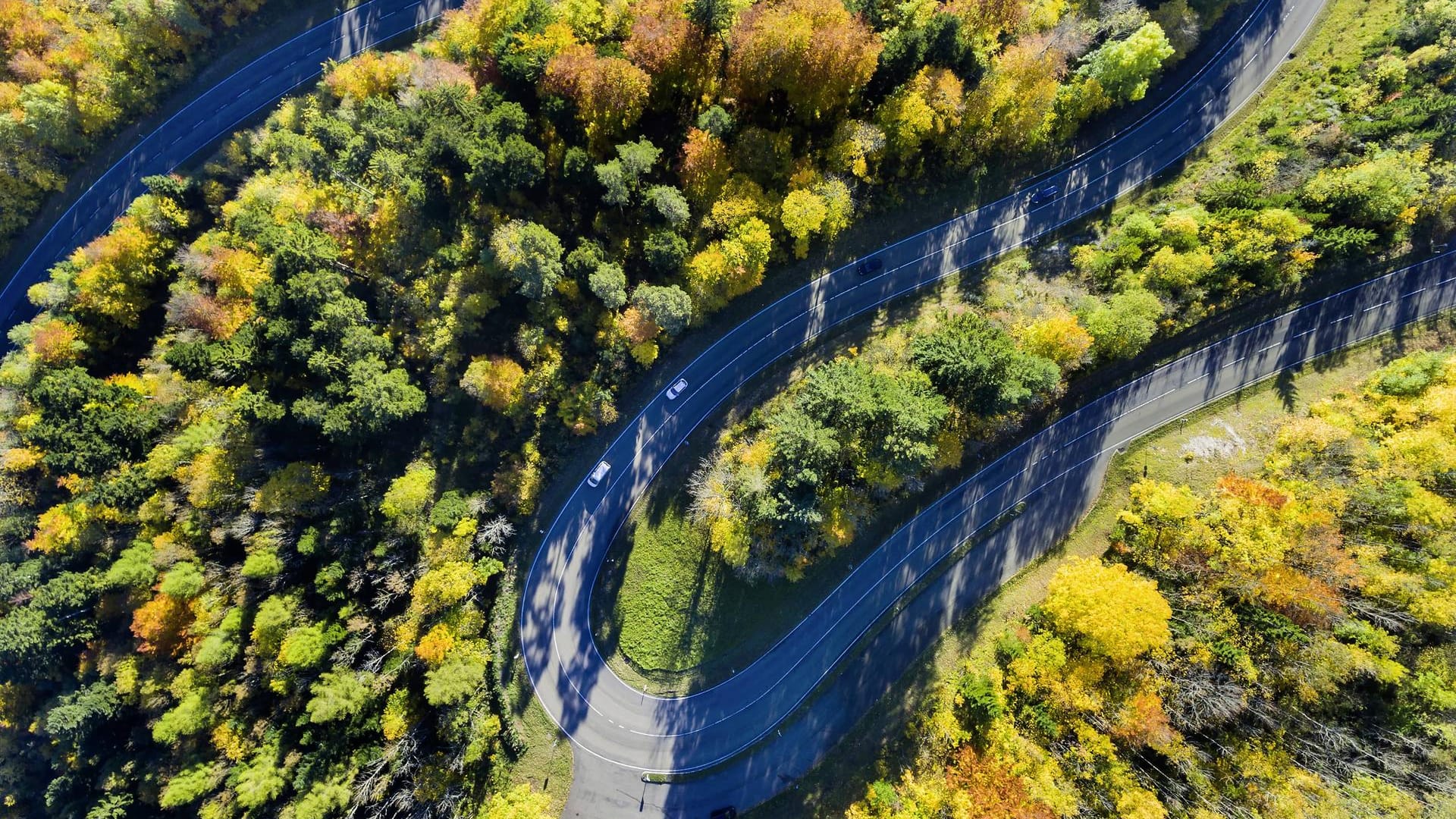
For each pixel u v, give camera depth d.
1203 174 69.31
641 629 69.62
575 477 70.69
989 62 65.00
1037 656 56.28
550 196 66.44
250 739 65.94
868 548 68.31
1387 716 53.56
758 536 62.59
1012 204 71.12
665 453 70.50
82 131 85.88
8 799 78.19
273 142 78.19
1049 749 55.22
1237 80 71.06
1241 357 66.31
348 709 61.72
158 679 68.62
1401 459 54.44
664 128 67.06
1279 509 55.12
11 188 85.31
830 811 65.44
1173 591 57.94
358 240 72.19
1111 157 71.31
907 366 64.81
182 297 72.50
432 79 69.56
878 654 67.50
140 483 68.88
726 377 70.56
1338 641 54.00
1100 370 66.44
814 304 70.62
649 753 69.06
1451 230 63.91
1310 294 65.75
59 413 70.00
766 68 58.97
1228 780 52.75
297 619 65.81
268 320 67.94
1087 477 66.94
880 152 67.50
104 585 69.62
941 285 70.69
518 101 65.19
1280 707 54.31
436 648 62.88
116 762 71.12
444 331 66.00
